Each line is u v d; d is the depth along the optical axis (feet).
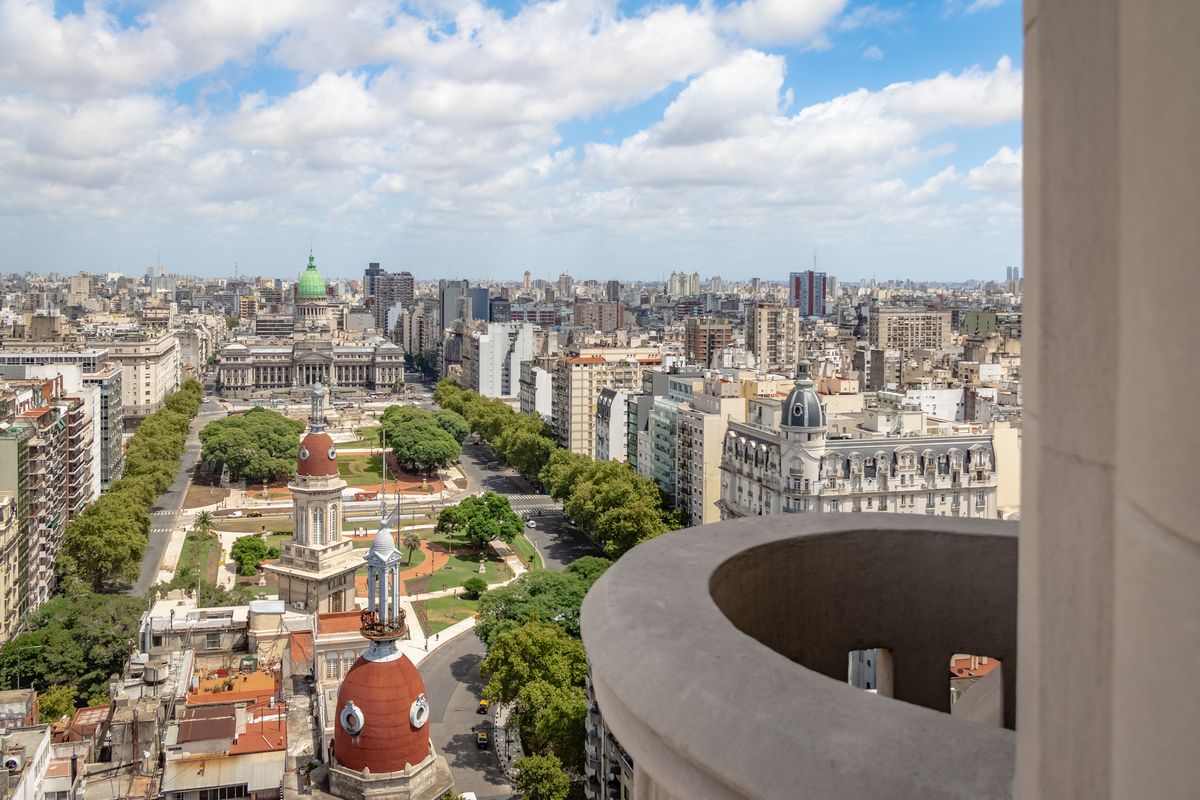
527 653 376.89
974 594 53.67
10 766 260.21
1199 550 17.30
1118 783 19.79
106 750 264.72
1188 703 17.60
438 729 403.54
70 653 411.75
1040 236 24.20
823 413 500.33
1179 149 17.84
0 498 467.52
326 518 442.50
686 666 33.19
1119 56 20.18
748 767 28.89
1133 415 19.24
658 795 35.27
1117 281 21.03
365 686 227.81
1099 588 21.49
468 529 648.79
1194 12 17.39
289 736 264.52
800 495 497.05
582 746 333.01
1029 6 25.38
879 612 53.06
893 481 504.84
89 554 553.64
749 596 47.67
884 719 29.19
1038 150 24.34
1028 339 25.14
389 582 231.30
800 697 30.68
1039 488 24.23
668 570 43.16
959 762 27.07
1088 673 21.99
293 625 370.73
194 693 296.30
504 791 352.28
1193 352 17.54
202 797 236.63
